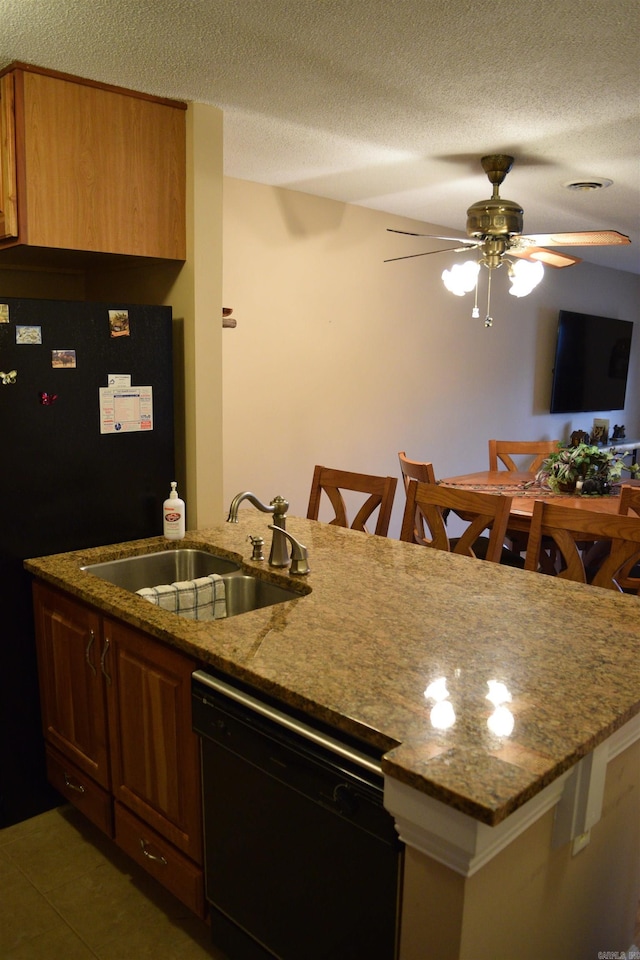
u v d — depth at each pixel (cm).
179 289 254
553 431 643
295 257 396
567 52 200
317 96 236
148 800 188
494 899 118
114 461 238
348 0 172
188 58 206
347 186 371
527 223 455
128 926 189
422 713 130
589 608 187
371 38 193
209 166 247
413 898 119
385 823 122
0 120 213
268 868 151
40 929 187
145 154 234
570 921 145
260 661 151
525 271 337
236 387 380
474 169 327
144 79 221
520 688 140
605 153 296
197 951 180
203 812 169
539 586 205
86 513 234
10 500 217
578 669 150
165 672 175
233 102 241
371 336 451
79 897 199
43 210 214
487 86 226
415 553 239
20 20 182
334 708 131
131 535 247
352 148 297
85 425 229
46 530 226
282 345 398
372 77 220
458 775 109
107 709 199
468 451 549
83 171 221
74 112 217
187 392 258
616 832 156
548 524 232
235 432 383
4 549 219
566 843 134
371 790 124
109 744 201
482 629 171
